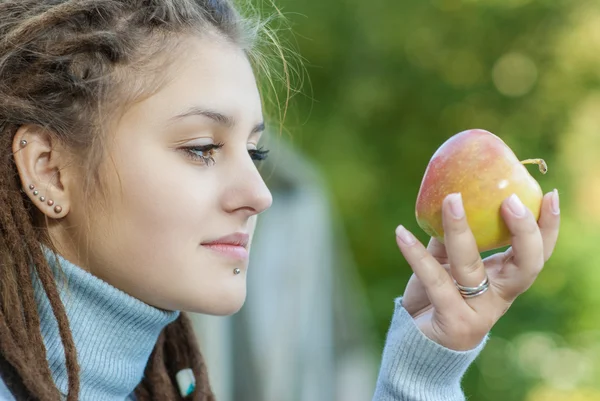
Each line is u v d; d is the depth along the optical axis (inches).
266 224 236.4
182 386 95.3
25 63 79.5
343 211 410.6
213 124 78.6
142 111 77.2
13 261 77.2
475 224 80.7
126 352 81.1
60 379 79.5
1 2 82.7
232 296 78.7
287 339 232.7
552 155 430.6
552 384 408.2
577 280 410.9
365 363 278.1
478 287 81.7
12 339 74.4
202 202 77.5
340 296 276.2
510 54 435.2
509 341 410.3
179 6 81.0
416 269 82.3
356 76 421.7
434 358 83.7
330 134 417.1
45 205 78.5
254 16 104.3
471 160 81.7
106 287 78.4
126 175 76.9
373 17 416.8
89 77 77.5
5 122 78.3
